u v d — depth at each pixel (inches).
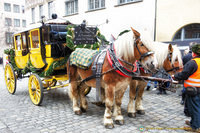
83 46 178.2
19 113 162.4
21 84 315.3
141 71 151.0
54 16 191.2
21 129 128.7
